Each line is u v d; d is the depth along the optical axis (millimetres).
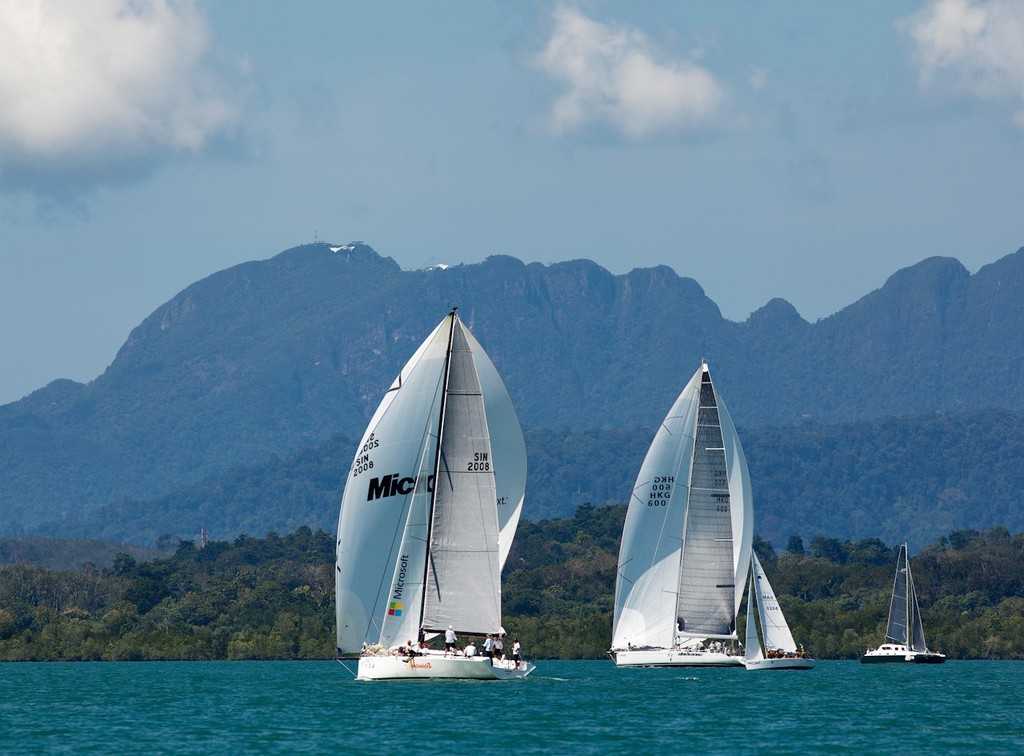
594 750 173750
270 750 173250
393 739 181875
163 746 178250
